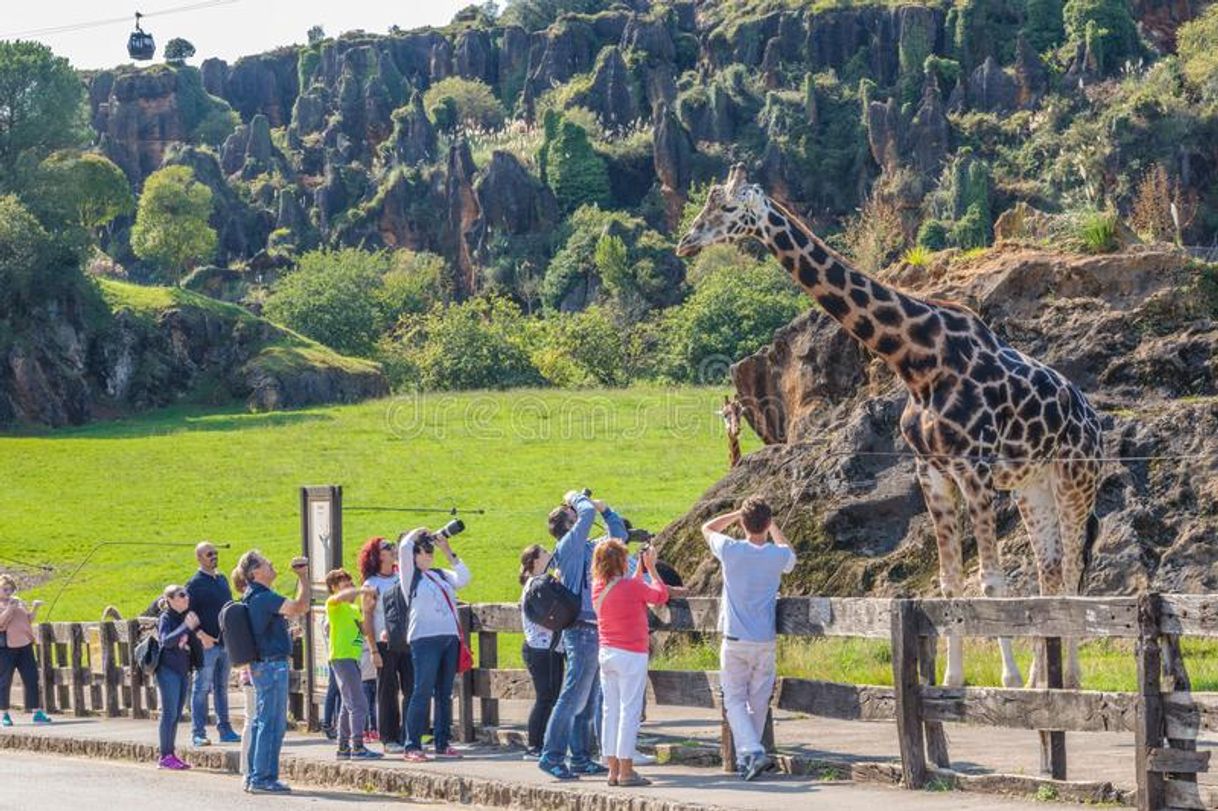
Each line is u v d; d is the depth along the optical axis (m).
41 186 140.00
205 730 19.64
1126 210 173.62
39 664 25.11
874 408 25.19
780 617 13.81
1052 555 17.84
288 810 14.41
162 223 165.88
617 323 137.88
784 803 12.34
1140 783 10.99
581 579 14.70
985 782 12.52
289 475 60.88
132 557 48.53
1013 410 17.11
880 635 13.03
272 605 15.67
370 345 145.12
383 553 17.33
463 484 55.44
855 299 17.34
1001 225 28.59
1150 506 22.27
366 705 16.88
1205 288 24.61
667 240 199.00
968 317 17.42
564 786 13.93
